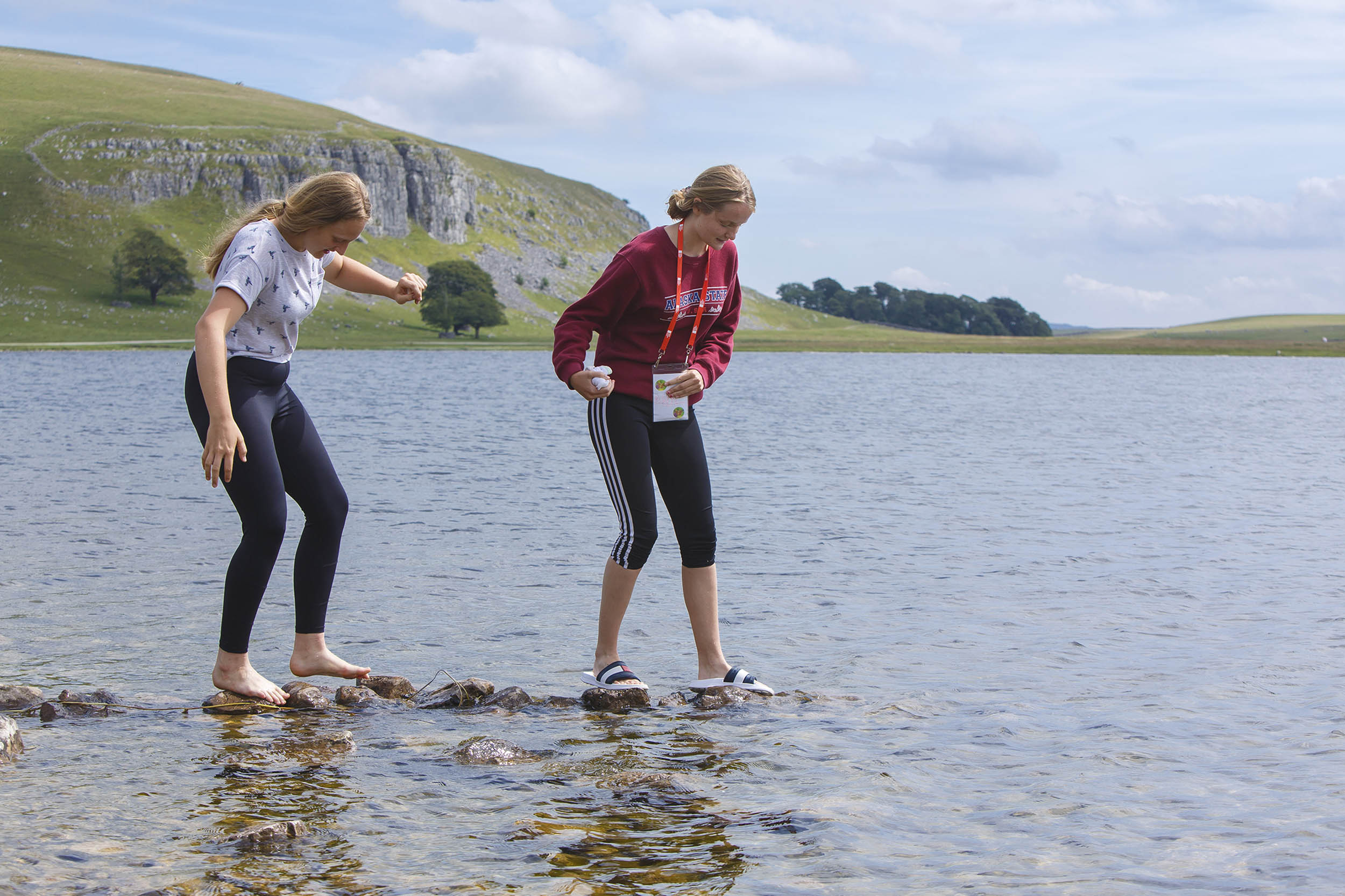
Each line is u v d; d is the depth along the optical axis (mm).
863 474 17078
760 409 36562
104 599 7355
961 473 17359
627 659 6098
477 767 4027
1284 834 3371
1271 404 44719
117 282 149125
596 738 4480
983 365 114062
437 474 16438
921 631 6816
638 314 5316
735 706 5039
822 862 3111
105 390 42844
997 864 3121
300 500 5078
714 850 3203
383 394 44750
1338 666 5859
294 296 4820
